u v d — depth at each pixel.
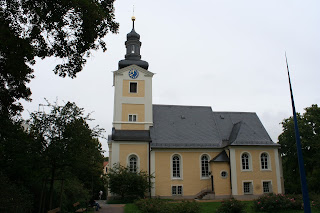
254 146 38.19
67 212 21.44
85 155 17.44
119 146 37.53
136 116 40.62
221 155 38.28
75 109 17.66
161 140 39.00
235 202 21.11
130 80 41.72
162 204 20.66
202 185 38.03
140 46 44.94
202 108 45.53
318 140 38.59
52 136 16.77
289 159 45.25
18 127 16.52
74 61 15.35
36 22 13.80
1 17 12.98
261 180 37.31
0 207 13.44
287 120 46.66
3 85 15.12
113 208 26.98
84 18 13.85
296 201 22.50
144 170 37.34
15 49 13.32
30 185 18.53
